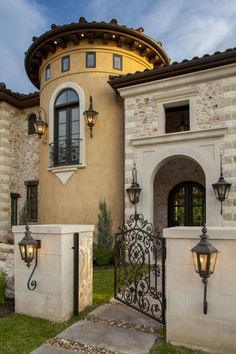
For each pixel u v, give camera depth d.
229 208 7.96
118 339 4.05
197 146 8.49
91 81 10.59
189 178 10.62
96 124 10.49
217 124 8.30
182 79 8.77
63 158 10.91
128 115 9.58
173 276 3.92
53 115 11.17
